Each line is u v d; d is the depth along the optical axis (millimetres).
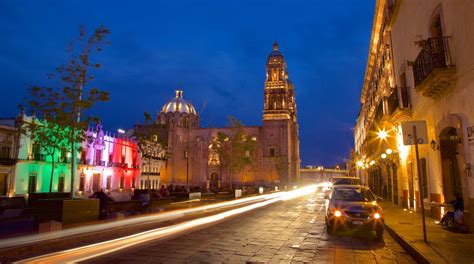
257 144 89875
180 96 100438
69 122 15016
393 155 22297
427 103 14484
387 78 24641
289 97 104125
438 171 13656
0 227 12570
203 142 92562
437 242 9484
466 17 10141
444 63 11391
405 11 18000
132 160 54125
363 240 10938
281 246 9727
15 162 32188
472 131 10125
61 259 8016
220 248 9344
